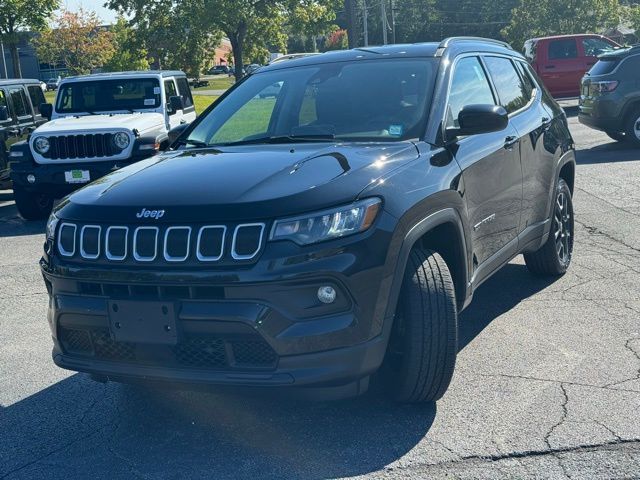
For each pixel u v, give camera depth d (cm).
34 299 670
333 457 361
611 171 1150
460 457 354
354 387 357
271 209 340
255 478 346
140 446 383
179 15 4275
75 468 364
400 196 369
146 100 1199
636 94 1347
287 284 333
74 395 452
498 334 512
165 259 346
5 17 3766
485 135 481
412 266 381
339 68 500
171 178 385
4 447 389
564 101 2583
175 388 360
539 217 572
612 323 521
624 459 344
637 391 412
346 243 342
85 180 1040
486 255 474
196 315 339
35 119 1322
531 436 369
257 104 497
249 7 4306
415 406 408
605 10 4441
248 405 422
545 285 616
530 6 4581
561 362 458
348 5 3441
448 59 485
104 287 359
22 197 1077
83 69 6781
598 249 721
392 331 386
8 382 478
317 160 386
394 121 443
